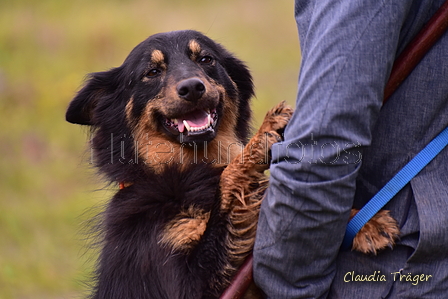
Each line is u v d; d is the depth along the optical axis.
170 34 4.96
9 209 9.00
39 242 8.12
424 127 2.84
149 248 3.88
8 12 17.44
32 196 9.56
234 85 5.17
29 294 7.21
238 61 5.34
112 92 5.03
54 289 7.31
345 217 2.79
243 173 3.74
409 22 2.82
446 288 2.79
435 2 2.85
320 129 2.63
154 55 4.79
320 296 2.96
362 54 2.61
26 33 15.89
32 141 11.28
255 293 3.46
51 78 13.77
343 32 2.63
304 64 2.80
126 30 15.50
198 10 16.98
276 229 2.83
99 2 17.72
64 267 7.68
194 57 4.88
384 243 2.91
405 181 2.85
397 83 2.82
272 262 2.91
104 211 4.52
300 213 2.74
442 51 2.80
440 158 2.83
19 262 7.72
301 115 2.71
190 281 3.61
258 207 3.67
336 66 2.62
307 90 2.70
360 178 3.01
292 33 15.27
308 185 2.69
